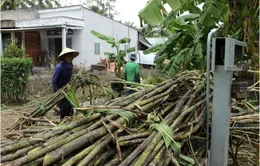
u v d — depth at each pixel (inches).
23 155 63.1
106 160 66.9
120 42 408.8
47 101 153.3
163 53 210.4
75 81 172.7
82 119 75.2
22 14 753.6
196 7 194.9
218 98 84.0
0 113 225.3
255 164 113.7
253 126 106.1
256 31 148.0
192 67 190.2
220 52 81.9
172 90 104.0
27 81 299.6
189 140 83.8
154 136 72.5
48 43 697.0
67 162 58.9
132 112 81.0
